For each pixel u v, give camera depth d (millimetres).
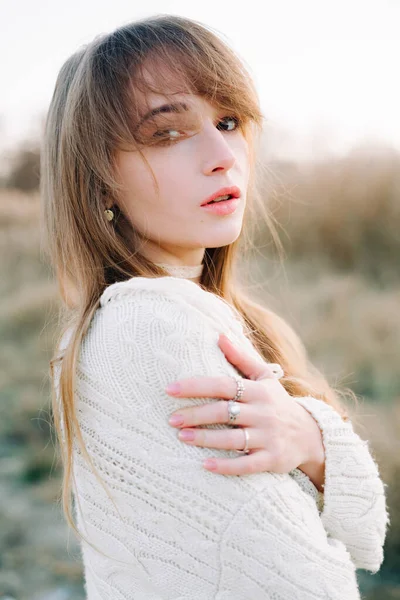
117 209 1180
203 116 1094
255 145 1519
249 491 900
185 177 1080
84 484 1019
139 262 1159
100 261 1156
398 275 7457
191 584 912
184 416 910
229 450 926
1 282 7688
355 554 1099
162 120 1069
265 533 886
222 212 1105
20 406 4527
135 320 951
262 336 1543
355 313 5957
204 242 1117
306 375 1594
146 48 1083
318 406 1066
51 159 1235
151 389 923
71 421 1004
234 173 1158
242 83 1157
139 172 1093
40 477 3871
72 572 2982
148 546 935
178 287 994
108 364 955
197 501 897
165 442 916
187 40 1104
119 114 1074
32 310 6398
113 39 1117
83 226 1162
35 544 3188
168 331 932
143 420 924
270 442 942
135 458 928
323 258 8070
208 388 918
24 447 4188
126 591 994
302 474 1037
